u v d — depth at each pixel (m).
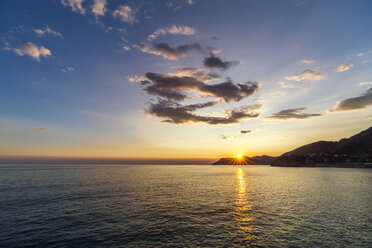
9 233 24.28
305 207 37.50
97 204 39.84
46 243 21.61
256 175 135.25
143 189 62.59
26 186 66.25
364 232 24.55
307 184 75.56
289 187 67.38
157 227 26.62
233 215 32.28
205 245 21.16
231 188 65.75
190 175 140.25
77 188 62.44
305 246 20.83
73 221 28.95
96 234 24.14
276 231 25.12
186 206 38.66
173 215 32.25
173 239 22.70
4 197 46.31
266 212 34.06
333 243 21.52
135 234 24.20
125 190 59.66
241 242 21.88
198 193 55.09
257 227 26.61
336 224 27.52
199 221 29.12
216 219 30.09
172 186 71.62
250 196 49.88
